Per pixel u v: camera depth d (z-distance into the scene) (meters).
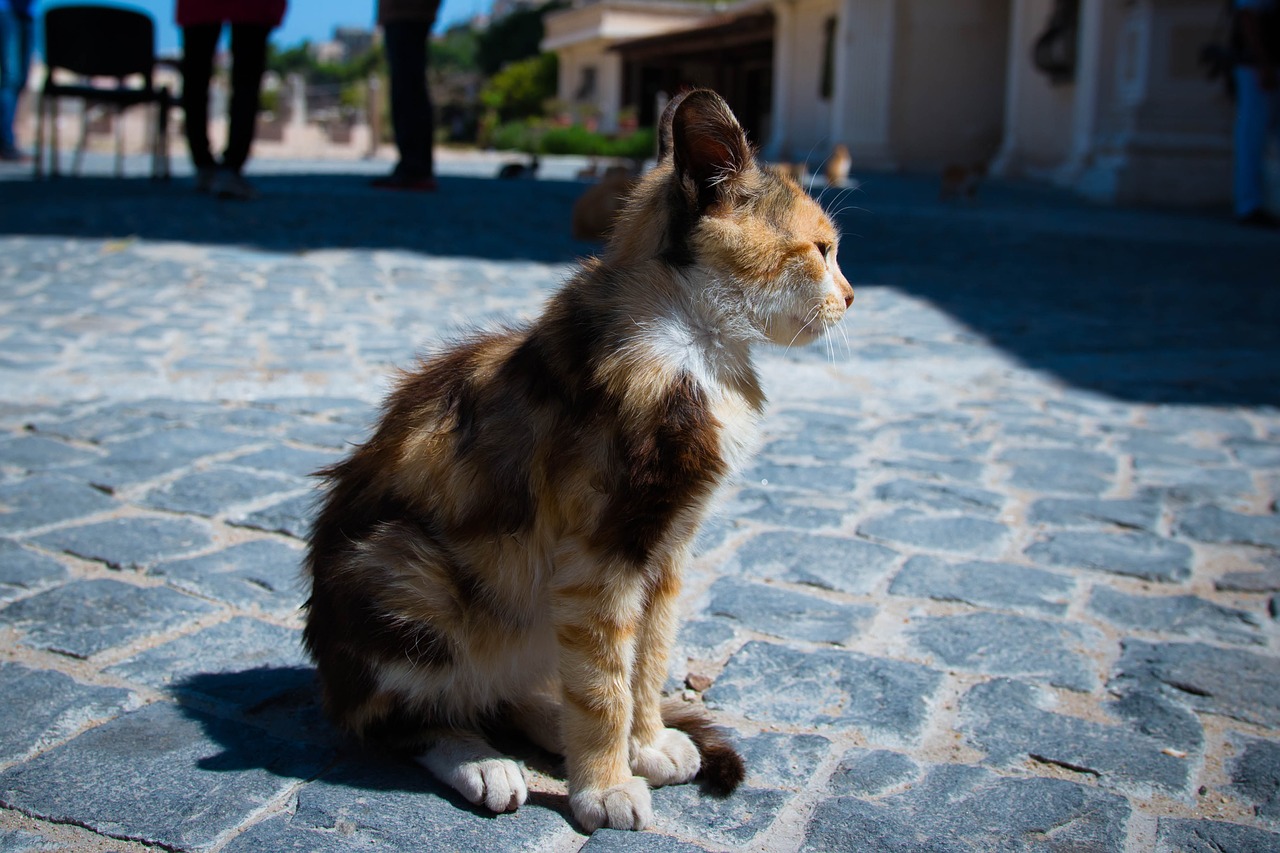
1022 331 7.81
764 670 3.06
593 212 11.20
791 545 3.96
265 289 8.22
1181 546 4.03
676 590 2.54
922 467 4.89
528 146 37.12
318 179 17.78
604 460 2.26
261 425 5.14
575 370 2.34
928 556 3.89
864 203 17.52
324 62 107.88
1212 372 6.74
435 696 2.51
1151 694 2.95
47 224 10.72
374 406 5.45
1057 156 23.81
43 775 2.43
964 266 10.91
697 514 2.43
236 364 6.12
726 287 2.50
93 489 4.27
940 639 3.26
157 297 7.79
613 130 40.69
